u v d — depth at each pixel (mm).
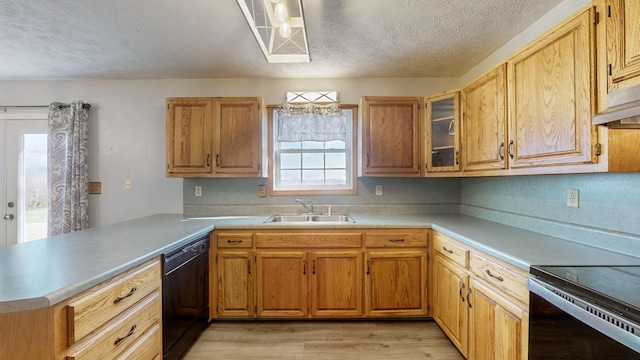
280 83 2953
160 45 2232
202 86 2961
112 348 1183
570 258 1297
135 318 1345
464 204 2902
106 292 1147
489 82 1917
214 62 2553
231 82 2957
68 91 2965
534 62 1495
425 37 2109
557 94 1347
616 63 1069
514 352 1307
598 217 1498
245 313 2326
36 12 1791
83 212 2854
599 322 882
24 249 1501
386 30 2000
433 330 2250
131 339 1319
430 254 2320
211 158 2609
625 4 1038
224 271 2330
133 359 1331
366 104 2631
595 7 1152
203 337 2156
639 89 892
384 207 2953
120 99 2975
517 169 1639
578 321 971
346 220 2629
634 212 1328
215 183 2961
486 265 1546
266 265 2326
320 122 2770
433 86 2943
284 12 1518
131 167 2979
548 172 1413
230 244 2330
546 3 1713
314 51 2316
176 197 2990
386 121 2631
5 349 917
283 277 2330
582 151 1219
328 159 3031
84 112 2885
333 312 2320
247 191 2953
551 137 1388
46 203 2961
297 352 1977
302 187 3029
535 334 1170
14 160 2947
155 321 1528
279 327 2301
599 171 1165
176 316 1755
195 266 2039
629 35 1023
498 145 1810
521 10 1780
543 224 1854
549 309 1099
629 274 1095
